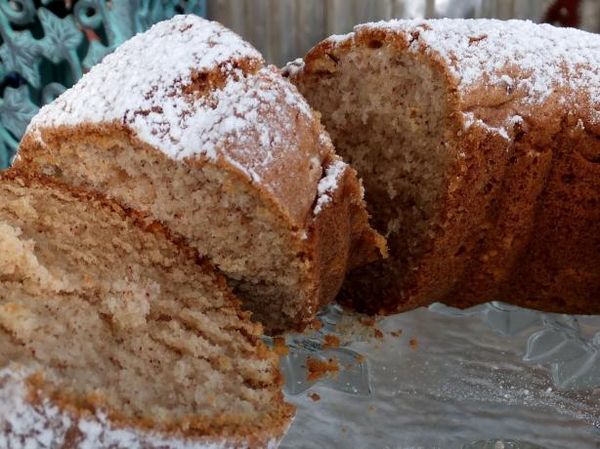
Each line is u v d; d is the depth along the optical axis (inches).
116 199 6.4
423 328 7.3
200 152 5.8
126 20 9.7
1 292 5.5
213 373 5.4
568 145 6.9
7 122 10.0
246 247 6.2
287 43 13.5
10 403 4.6
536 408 6.3
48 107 6.5
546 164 6.9
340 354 6.7
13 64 9.7
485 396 6.5
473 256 7.2
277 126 5.9
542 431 6.1
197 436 4.9
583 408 6.3
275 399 5.4
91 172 6.4
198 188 6.0
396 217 7.3
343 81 7.4
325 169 6.2
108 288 5.7
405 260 7.2
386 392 6.4
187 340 5.6
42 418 4.6
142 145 5.9
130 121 5.9
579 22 13.3
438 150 6.8
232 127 5.8
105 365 5.2
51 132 6.3
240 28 13.4
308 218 6.0
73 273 5.8
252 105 5.9
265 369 5.7
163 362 5.4
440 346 7.0
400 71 7.0
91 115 6.0
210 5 13.3
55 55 9.7
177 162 5.8
